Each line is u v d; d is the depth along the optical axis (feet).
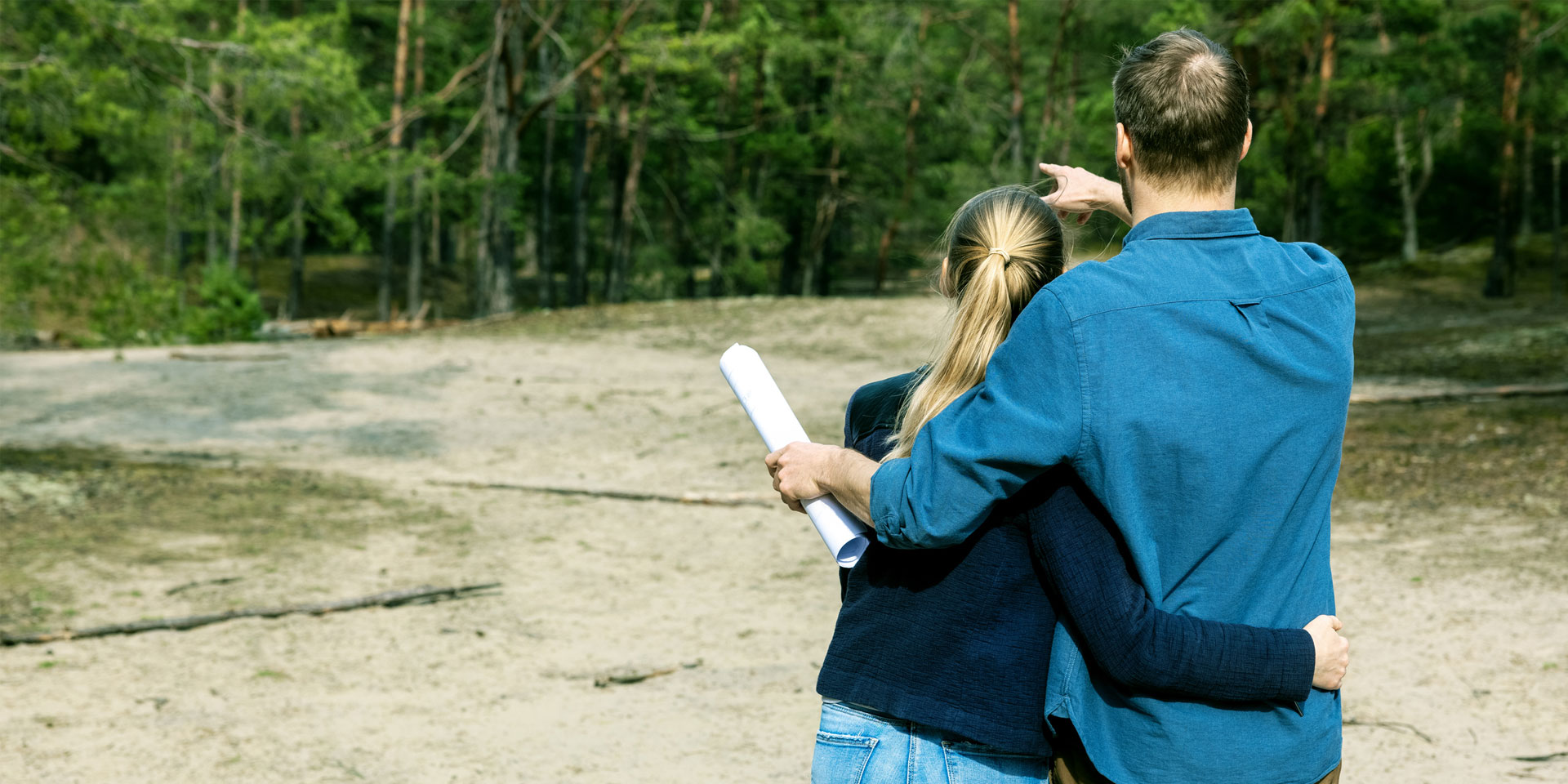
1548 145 116.16
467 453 35.06
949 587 5.44
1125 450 4.75
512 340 65.16
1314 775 4.98
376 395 45.98
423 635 17.28
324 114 60.75
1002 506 5.42
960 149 115.55
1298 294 4.99
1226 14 91.91
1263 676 4.72
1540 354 51.47
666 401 45.57
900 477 5.16
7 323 49.90
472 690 14.89
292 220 94.48
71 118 46.01
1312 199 108.06
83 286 51.55
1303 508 5.04
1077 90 115.55
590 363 56.44
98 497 25.90
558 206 148.87
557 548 23.21
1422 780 11.66
